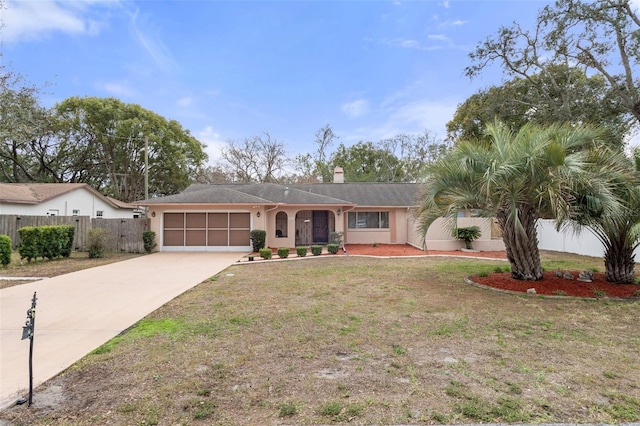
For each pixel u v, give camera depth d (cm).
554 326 539
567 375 367
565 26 1597
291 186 2328
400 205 2028
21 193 2067
